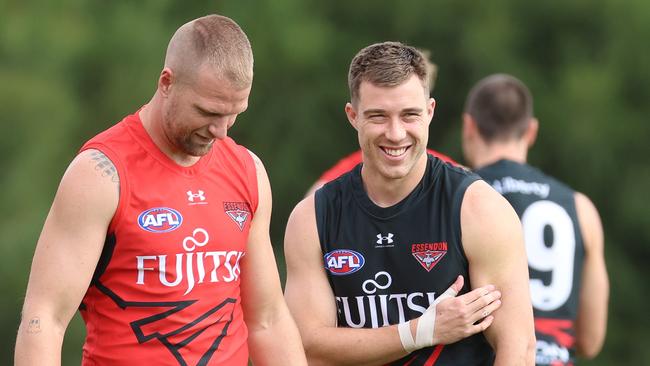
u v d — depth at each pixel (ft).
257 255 60.23
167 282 55.93
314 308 62.13
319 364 62.28
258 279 60.44
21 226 183.42
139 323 55.88
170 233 55.93
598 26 210.18
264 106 213.66
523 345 59.16
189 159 57.11
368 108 59.00
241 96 54.34
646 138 206.39
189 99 54.03
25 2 210.18
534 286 75.92
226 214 57.67
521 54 210.38
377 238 61.21
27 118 195.72
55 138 196.85
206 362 56.80
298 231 62.80
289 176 210.79
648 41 207.21
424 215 60.70
